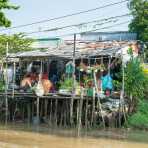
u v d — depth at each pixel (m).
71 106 34.81
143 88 36.88
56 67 37.84
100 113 35.22
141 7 51.84
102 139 30.67
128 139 30.95
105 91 35.34
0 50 45.16
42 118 37.78
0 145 26.52
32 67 39.09
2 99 40.31
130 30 53.19
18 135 31.73
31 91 37.03
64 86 35.72
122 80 35.44
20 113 39.53
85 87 35.16
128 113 36.12
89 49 37.34
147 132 34.75
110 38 54.22
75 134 32.91
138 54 37.59
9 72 40.62
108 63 35.78
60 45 41.34
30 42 49.09
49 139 30.06
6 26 24.94
